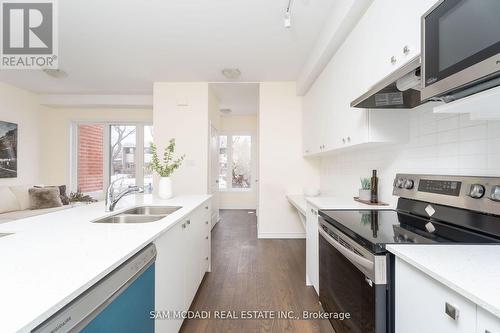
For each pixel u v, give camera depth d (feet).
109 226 4.36
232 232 14.47
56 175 17.43
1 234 3.96
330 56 8.21
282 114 13.17
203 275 8.07
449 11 2.88
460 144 4.49
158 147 13.25
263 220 13.24
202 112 13.28
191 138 13.29
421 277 2.72
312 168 13.19
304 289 7.66
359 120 6.10
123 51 9.82
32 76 12.82
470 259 2.75
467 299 2.13
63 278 2.32
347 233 4.32
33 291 2.07
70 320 2.11
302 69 11.33
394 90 4.66
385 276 3.32
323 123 9.08
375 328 3.32
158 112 13.28
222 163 22.53
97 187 18.33
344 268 4.46
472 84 2.69
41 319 1.76
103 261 2.74
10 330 1.58
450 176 4.44
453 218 4.21
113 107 17.40
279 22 7.79
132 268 3.22
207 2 6.88
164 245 4.52
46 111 17.11
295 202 10.42
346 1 5.92
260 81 13.12
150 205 7.11
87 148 18.35
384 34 4.72
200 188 13.23
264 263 9.71
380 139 5.77
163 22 7.84
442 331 2.40
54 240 3.52
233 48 9.53
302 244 12.13
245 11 7.27
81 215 5.38
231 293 7.43
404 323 3.03
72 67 11.46
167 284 4.66
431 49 3.11
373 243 3.41
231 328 5.86
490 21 2.42
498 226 3.52
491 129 3.93
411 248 3.17
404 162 6.00
